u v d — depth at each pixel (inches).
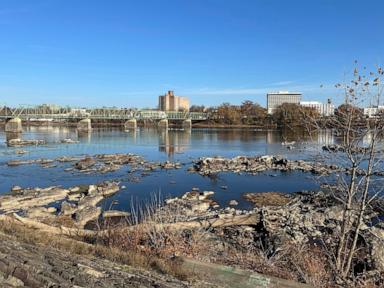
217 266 459.5
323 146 692.1
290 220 946.7
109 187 1595.7
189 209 1211.2
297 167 2192.4
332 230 852.6
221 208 1298.0
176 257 499.2
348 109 580.7
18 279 275.7
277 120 6712.6
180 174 2033.7
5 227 590.6
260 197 1478.8
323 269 568.1
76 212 1168.8
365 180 588.1
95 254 483.2
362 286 532.4
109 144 3853.3
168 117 7603.4
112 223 1008.9
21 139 4168.3
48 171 2075.5
